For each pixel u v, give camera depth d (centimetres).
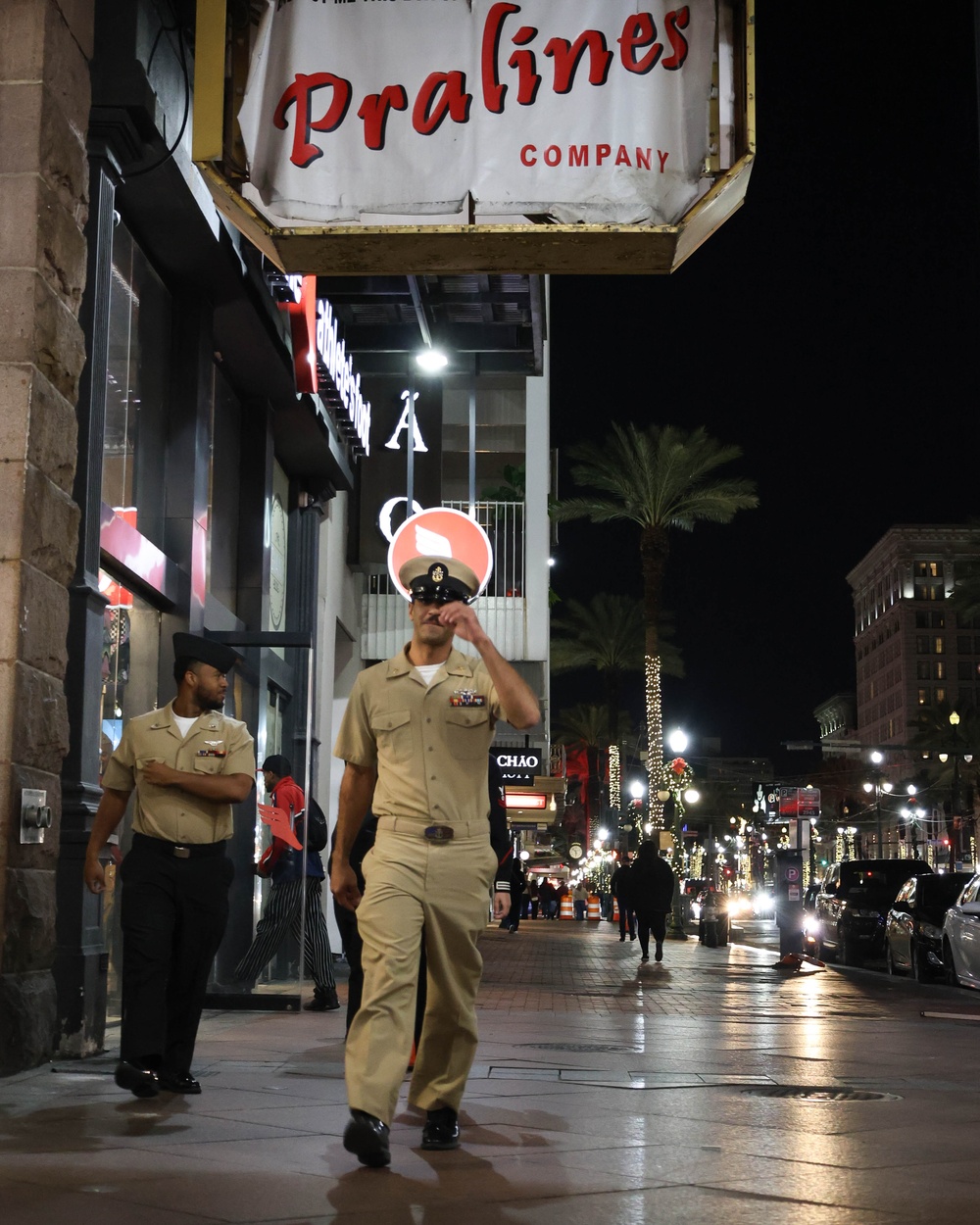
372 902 489
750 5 849
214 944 643
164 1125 542
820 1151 520
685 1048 918
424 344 1675
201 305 1158
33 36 753
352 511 2194
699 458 4331
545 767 4075
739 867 12031
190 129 987
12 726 696
